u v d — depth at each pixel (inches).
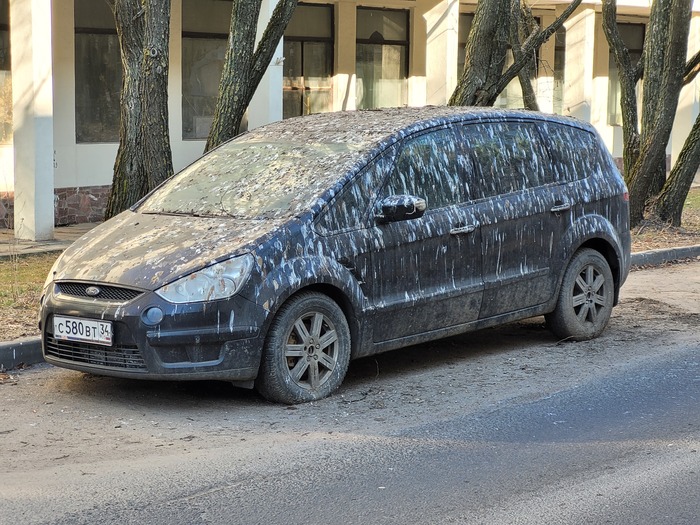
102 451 236.4
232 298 261.0
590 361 326.3
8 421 260.4
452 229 306.8
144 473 220.7
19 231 570.6
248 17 442.6
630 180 645.9
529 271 331.3
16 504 201.3
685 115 1029.2
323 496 208.1
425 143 309.7
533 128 342.3
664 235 619.5
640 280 491.2
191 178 317.7
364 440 245.9
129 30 460.4
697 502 206.1
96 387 293.7
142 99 421.4
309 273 272.4
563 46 1024.9
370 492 210.7
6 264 494.6
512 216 324.5
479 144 323.9
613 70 1083.9
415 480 218.1
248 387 273.1
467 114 326.0
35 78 553.0
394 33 911.0
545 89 1016.9
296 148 311.0
